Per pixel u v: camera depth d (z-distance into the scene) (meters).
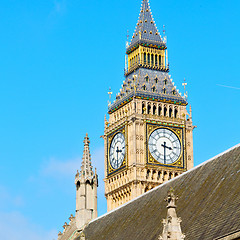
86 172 133.25
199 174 104.12
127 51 173.00
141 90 165.25
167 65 170.88
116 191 163.88
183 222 96.12
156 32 172.75
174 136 163.50
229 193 92.69
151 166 160.25
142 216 109.75
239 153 98.50
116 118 168.25
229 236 83.50
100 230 120.69
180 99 166.75
